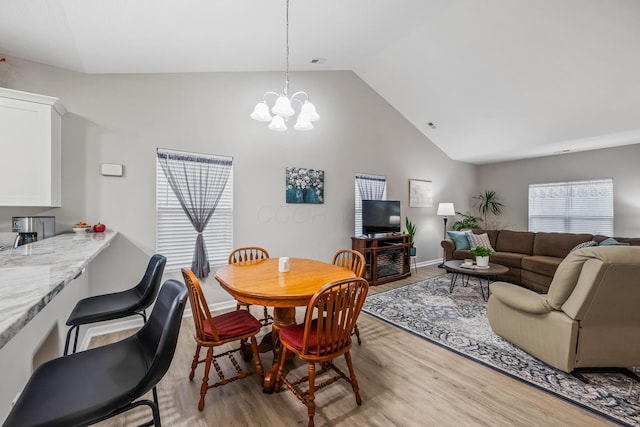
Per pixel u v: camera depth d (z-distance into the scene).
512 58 3.57
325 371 1.98
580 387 1.92
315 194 4.25
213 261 3.39
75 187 2.59
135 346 1.27
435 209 6.27
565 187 5.96
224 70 3.38
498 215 6.99
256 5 2.20
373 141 5.05
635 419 1.62
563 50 3.25
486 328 2.88
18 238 2.15
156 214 3.01
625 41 2.95
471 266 3.93
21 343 1.37
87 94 2.66
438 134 5.77
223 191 3.45
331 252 4.46
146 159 2.95
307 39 3.06
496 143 5.48
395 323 3.01
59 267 1.17
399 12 3.02
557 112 4.20
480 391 1.89
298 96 4.08
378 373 2.11
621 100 3.68
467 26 3.37
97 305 1.80
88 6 1.78
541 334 2.14
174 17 2.08
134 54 2.51
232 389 1.92
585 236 4.35
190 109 3.20
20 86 2.37
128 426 1.59
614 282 1.79
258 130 3.70
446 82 4.35
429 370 2.14
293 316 2.25
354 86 4.76
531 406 1.74
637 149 5.07
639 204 5.06
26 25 1.91
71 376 1.05
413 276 5.09
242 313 2.09
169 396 1.84
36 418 0.83
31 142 2.16
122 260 2.84
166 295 1.24
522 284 4.50
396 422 1.62
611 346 1.94
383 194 5.25
